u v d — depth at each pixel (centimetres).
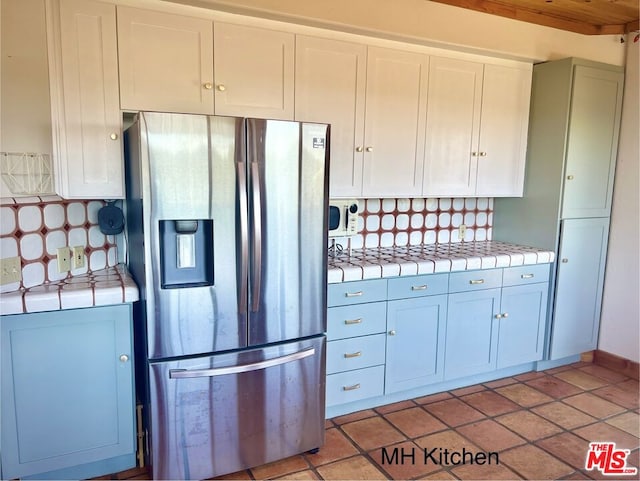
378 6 255
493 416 277
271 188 208
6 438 191
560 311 337
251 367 210
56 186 212
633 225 336
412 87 285
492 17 294
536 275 325
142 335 211
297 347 225
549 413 282
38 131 211
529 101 333
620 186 343
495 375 330
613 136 338
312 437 235
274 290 215
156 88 219
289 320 221
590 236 341
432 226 349
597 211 341
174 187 191
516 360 328
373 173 280
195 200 195
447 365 299
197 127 192
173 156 189
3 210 190
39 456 198
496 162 327
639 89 328
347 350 263
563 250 330
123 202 248
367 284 264
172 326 198
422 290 282
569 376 337
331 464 230
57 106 207
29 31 204
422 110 291
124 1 209
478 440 252
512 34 303
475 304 303
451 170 309
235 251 204
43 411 196
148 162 186
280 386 221
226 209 200
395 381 282
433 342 292
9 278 193
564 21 322
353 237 317
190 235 202
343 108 265
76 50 205
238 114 237
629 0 286
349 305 260
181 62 222
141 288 204
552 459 236
